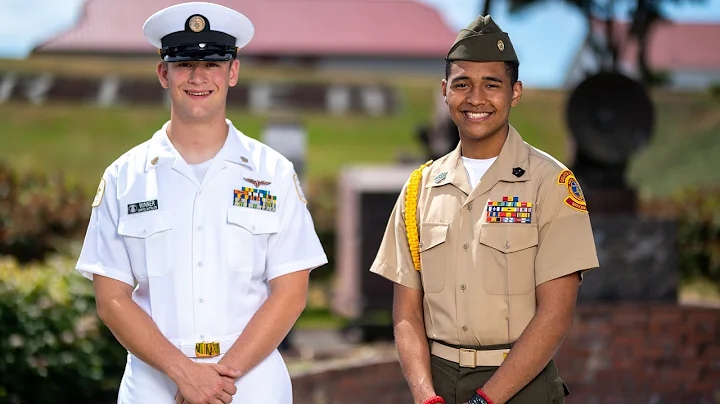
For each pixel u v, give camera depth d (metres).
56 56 15.69
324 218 14.62
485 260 2.73
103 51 15.39
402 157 11.06
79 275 6.01
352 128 20.97
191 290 2.75
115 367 6.01
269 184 2.86
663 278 5.88
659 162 20.44
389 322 9.21
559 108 22.45
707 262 10.62
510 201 2.76
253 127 19.69
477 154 2.84
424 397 2.68
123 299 2.73
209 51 2.75
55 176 10.59
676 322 5.60
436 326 2.79
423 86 22.69
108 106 20.66
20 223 9.57
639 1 7.00
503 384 2.61
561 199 2.74
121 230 2.76
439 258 2.79
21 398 5.35
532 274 2.73
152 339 2.67
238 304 2.78
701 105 22.03
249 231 2.79
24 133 19.80
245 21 2.83
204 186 2.79
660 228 5.90
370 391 5.36
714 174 19.61
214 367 2.63
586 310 5.61
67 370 5.57
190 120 2.80
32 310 5.41
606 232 5.89
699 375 5.55
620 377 5.55
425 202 2.88
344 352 8.05
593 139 6.35
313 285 13.76
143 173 2.82
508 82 2.78
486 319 2.71
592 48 7.15
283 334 2.79
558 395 2.76
